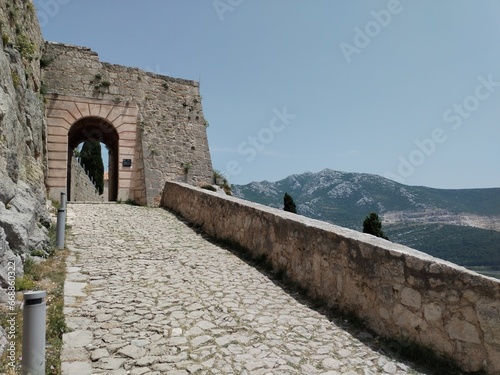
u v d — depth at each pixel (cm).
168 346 433
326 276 607
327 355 433
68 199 2069
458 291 407
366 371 401
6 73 806
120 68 1811
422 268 447
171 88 1966
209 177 1967
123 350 418
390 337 473
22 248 609
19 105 946
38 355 338
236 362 405
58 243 817
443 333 415
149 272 718
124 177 1758
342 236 582
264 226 823
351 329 512
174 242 989
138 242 959
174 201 1566
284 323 518
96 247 875
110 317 504
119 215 1341
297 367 401
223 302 583
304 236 676
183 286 650
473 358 385
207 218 1151
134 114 1805
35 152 1164
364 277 531
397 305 473
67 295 569
